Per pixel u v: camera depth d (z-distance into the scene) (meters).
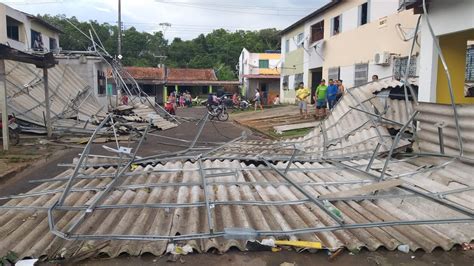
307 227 4.76
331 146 9.61
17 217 5.22
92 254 4.27
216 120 22.88
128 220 4.98
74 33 42.41
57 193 6.11
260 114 23.36
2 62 10.77
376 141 8.64
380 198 5.60
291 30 32.09
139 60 59.56
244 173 7.18
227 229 4.52
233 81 48.62
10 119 12.53
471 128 6.81
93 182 6.63
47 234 4.68
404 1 9.02
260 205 5.46
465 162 6.79
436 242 4.46
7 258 4.17
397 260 4.25
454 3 8.20
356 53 20.48
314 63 26.45
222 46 65.50
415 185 6.11
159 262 4.20
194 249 4.37
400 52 16.50
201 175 6.66
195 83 46.81
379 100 10.69
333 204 5.52
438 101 9.23
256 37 66.75
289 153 9.16
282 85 35.09
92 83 22.14
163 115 22.31
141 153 11.06
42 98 16.17
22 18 27.33
